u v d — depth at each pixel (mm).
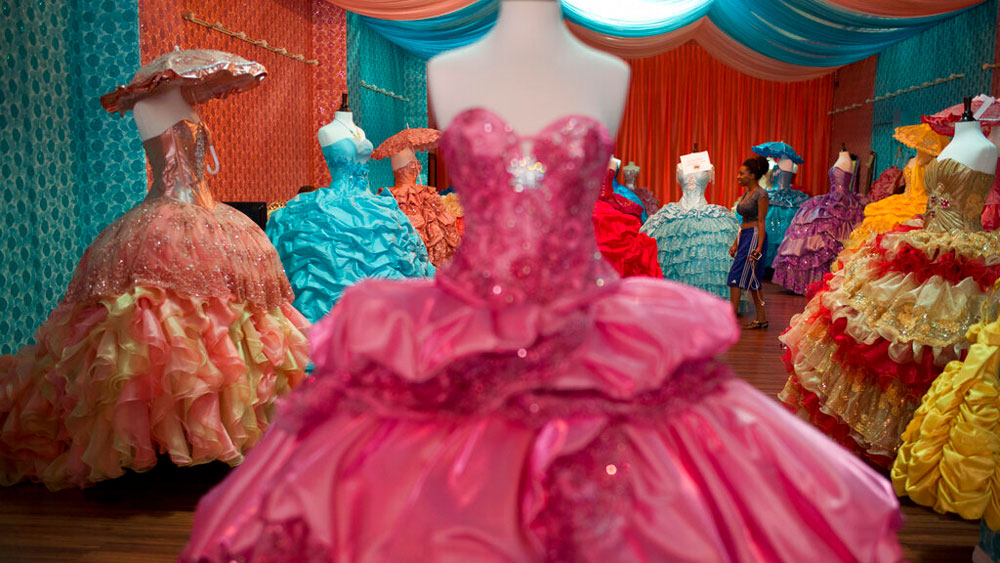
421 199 6551
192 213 3375
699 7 10195
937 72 9344
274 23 7398
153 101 3408
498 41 1609
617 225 5324
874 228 5945
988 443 2574
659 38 10992
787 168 11906
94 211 4625
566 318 1426
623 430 1381
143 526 2936
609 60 1632
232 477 1506
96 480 3143
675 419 1412
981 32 8086
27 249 4109
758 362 5914
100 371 3053
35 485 3346
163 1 4922
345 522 1308
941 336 3359
